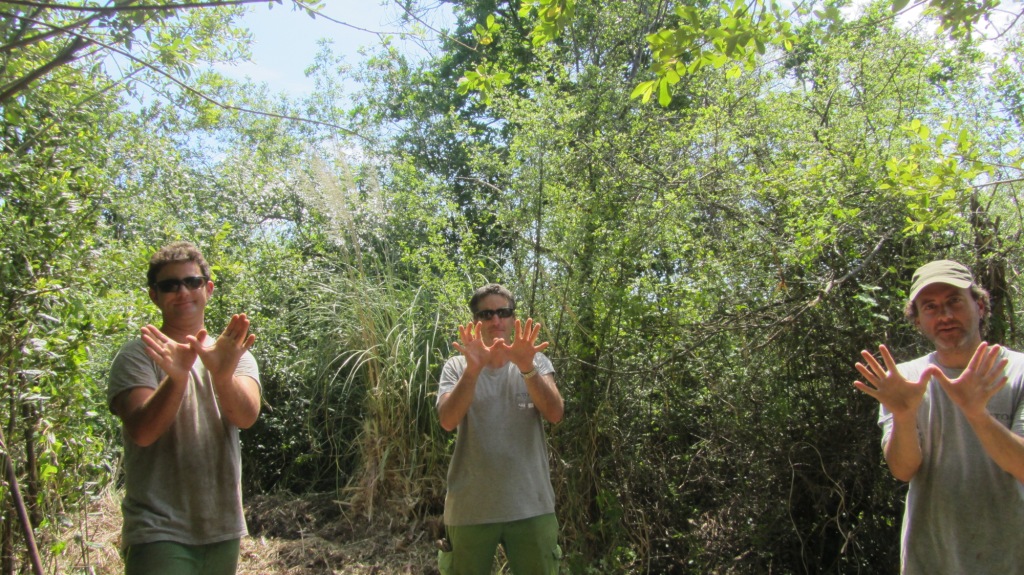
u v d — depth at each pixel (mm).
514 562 3342
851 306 3887
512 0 9008
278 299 6836
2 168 3096
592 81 5891
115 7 1927
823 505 3930
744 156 4887
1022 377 2408
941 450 2457
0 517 3146
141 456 2646
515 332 3156
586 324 4504
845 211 3729
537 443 3406
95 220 3641
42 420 3279
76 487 3771
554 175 4875
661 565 4332
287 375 6266
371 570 4691
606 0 7391
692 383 4414
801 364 4055
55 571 3590
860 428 3869
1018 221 3869
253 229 7918
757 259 4172
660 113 5879
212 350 2557
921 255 3799
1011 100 4906
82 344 3395
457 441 3408
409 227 6695
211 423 2764
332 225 6102
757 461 4074
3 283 3059
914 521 2508
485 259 5738
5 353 3068
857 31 5258
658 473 4398
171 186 6547
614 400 4430
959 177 3189
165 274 2812
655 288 4402
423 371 5488
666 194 4457
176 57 3434
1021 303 3883
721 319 4137
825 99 5172
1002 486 2346
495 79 3949
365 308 5797
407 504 5211
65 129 3578
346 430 6004
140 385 2645
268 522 5434
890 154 4176
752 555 4133
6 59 2539
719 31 3033
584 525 4355
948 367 2525
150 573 2533
